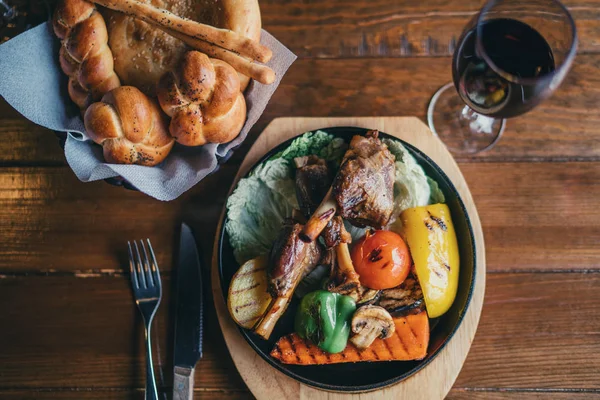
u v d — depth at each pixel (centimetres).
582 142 75
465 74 66
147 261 72
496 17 67
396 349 65
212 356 71
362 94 76
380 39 77
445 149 73
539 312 72
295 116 76
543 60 65
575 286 72
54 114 69
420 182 69
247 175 70
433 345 67
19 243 74
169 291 72
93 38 65
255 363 69
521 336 71
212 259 71
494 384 70
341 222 66
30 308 73
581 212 74
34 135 75
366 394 68
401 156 69
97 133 65
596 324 71
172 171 68
